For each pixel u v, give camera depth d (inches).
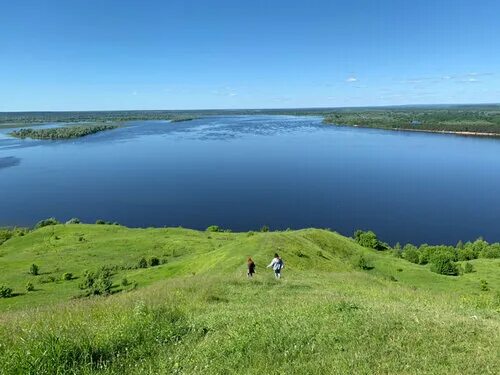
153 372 326.0
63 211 5949.8
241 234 4357.8
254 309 578.6
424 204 6333.7
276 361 350.0
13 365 307.6
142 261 3260.3
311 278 1259.2
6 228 4852.4
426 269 2987.2
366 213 6018.7
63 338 362.0
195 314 519.2
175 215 5979.3
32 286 2775.6
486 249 3705.7
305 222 5723.4
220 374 326.0
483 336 415.5
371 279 1381.6
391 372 326.3
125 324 417.7
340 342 392.8
